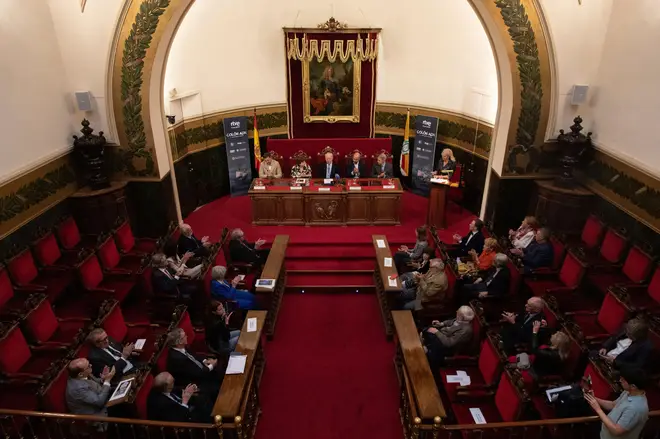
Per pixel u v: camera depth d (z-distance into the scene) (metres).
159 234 9.77
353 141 11.86
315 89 12.12
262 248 9.09
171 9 8.05
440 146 11.95
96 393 4.87
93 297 6.93
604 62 8.16
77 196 8.41
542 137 8.89
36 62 7.56
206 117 11.48
